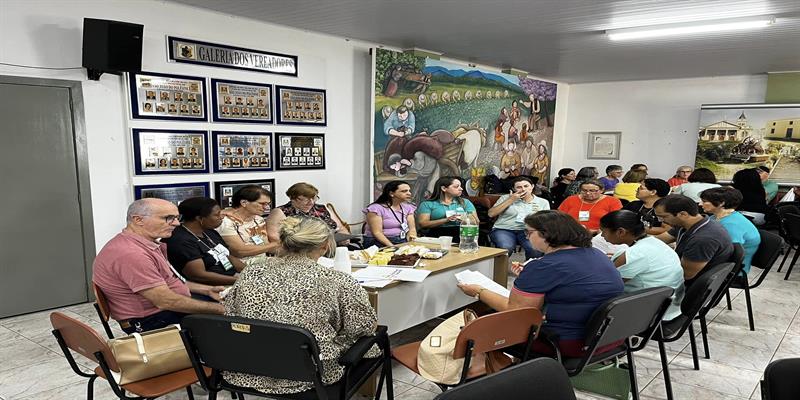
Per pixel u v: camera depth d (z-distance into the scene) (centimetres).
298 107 480
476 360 204
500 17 423
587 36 495
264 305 161
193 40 398
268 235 345
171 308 205
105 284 206
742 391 256
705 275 237
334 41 509
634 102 834
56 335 176
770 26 435
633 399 213
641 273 238
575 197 447
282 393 167
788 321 362
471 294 242
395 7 396
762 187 569
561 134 909
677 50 554
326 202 520
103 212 372
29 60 328
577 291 192
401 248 315
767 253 338
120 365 171
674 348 310
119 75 367
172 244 258
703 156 752
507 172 748
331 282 168
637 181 586
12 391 243
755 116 704
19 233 339
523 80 750
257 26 443
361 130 550
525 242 447
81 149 356
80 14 345
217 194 426
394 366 278
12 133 328
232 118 430
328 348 167
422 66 576
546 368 122
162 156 390
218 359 161
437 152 615
